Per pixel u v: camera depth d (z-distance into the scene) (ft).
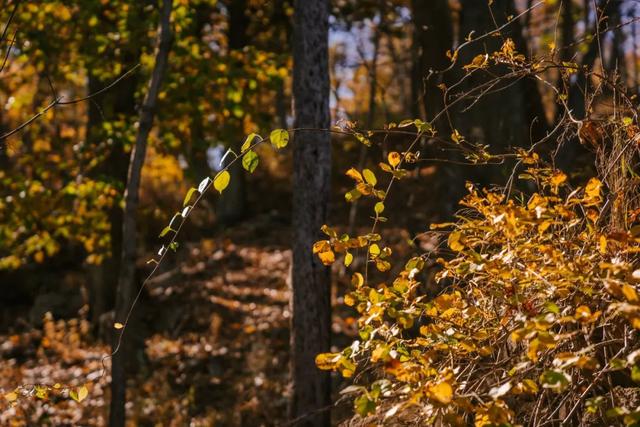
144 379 40.40
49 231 41.91
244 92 38.75
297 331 26.04
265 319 46.29
